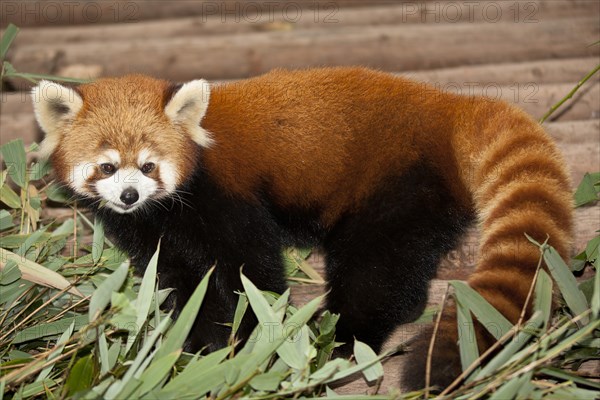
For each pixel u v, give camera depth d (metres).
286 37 13.35
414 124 7.29
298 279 8.21
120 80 7.55
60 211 9.26
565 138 9.98
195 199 7.43
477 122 7.14
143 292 5.91
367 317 7.36
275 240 7.73
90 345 6.17
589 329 5.41
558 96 10.88
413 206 7.20
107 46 13.46
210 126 7.52
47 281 6.86
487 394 5.51
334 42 13.08
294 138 7.54
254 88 7.79
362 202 7.39
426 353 5.66
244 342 7.53
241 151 7.55
